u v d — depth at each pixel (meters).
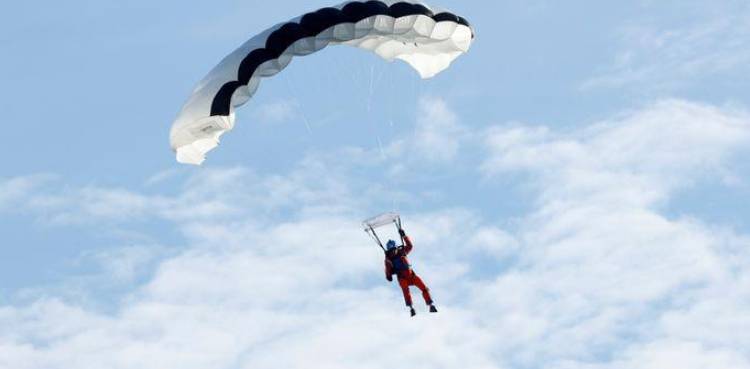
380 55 77.81
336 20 71.81
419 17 73.06
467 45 77.50
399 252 71.25
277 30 72.44
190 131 72.00
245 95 72.25
